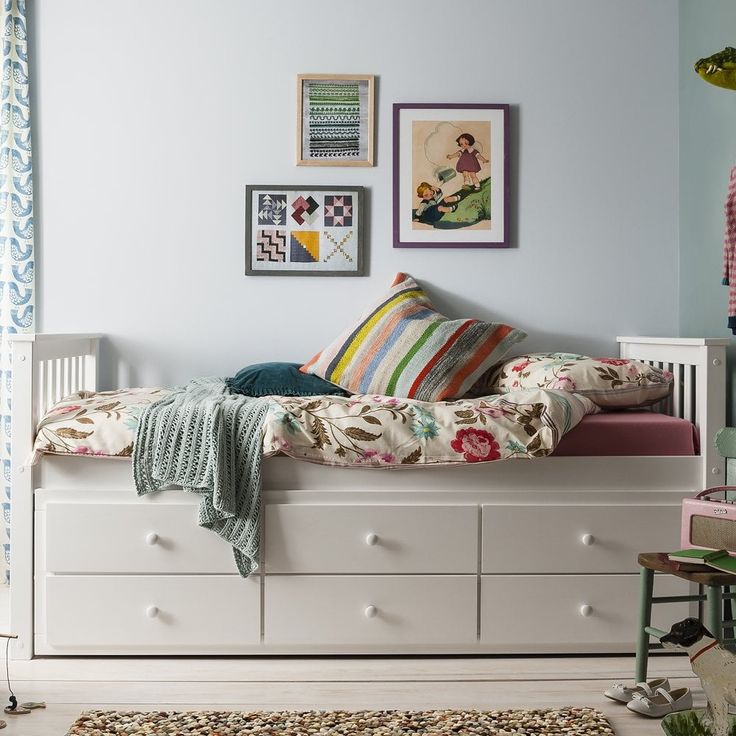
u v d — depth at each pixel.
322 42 2.98
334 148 2.99
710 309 2.77
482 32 3.00
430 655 2.30
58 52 2.96
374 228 3.02
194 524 2.23
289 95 2.99
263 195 2.99
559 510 2.27
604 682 2.11
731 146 2.60
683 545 1.94
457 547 2.25
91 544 2.23
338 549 2.24
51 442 2.21
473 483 2.27
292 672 2.17
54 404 2.49
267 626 2.24
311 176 3.00
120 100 2.97
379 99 3.00
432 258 3.03
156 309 3.01
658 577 2.28
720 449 2.16
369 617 2.25
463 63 3.00
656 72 3.02
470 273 3.03
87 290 3.00
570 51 3.01
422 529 2.25
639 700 1.92
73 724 1.83
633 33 3.01
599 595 2.28
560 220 3.03
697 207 2.87
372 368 2.64
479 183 3.01
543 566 2.27
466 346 2.65
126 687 2.06
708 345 2.29
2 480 2.94
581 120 3.02
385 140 3.00
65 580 2.23
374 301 2.91
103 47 2.96
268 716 1.87
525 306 3.04
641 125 3.03
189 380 3.01
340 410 2.27
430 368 2.59
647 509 2.28
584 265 3.04
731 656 1.60
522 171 3.03
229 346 3.02
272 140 2.99
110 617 2.24
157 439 2.20
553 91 3.01
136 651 2.27
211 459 2.17
